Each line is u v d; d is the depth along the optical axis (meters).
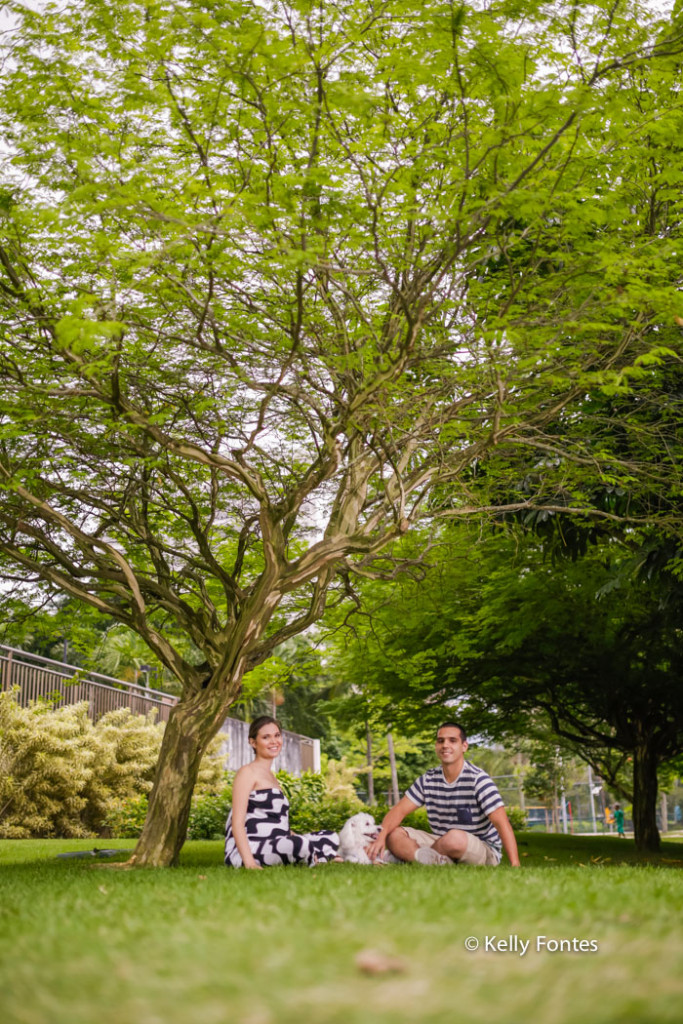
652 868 6.73
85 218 6.83
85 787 20.89
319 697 48.78
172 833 8.28
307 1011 2.19
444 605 14.76
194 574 9.76
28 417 7.80
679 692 17.77
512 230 8.20
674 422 9.79
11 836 18.38
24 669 20.28
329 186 6.57
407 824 19.56
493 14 6.62
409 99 7.31
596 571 14.35
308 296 7.85
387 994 2.34
